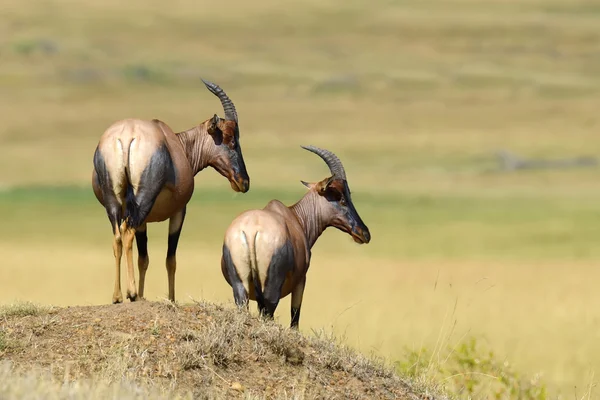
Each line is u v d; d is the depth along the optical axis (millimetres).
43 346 37188
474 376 52594
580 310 110188
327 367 39719
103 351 36812
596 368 76375
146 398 31328
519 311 109375
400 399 39312
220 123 48406
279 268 43781
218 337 38156
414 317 101875
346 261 171125
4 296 107125
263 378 37500
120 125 43781
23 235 194000
